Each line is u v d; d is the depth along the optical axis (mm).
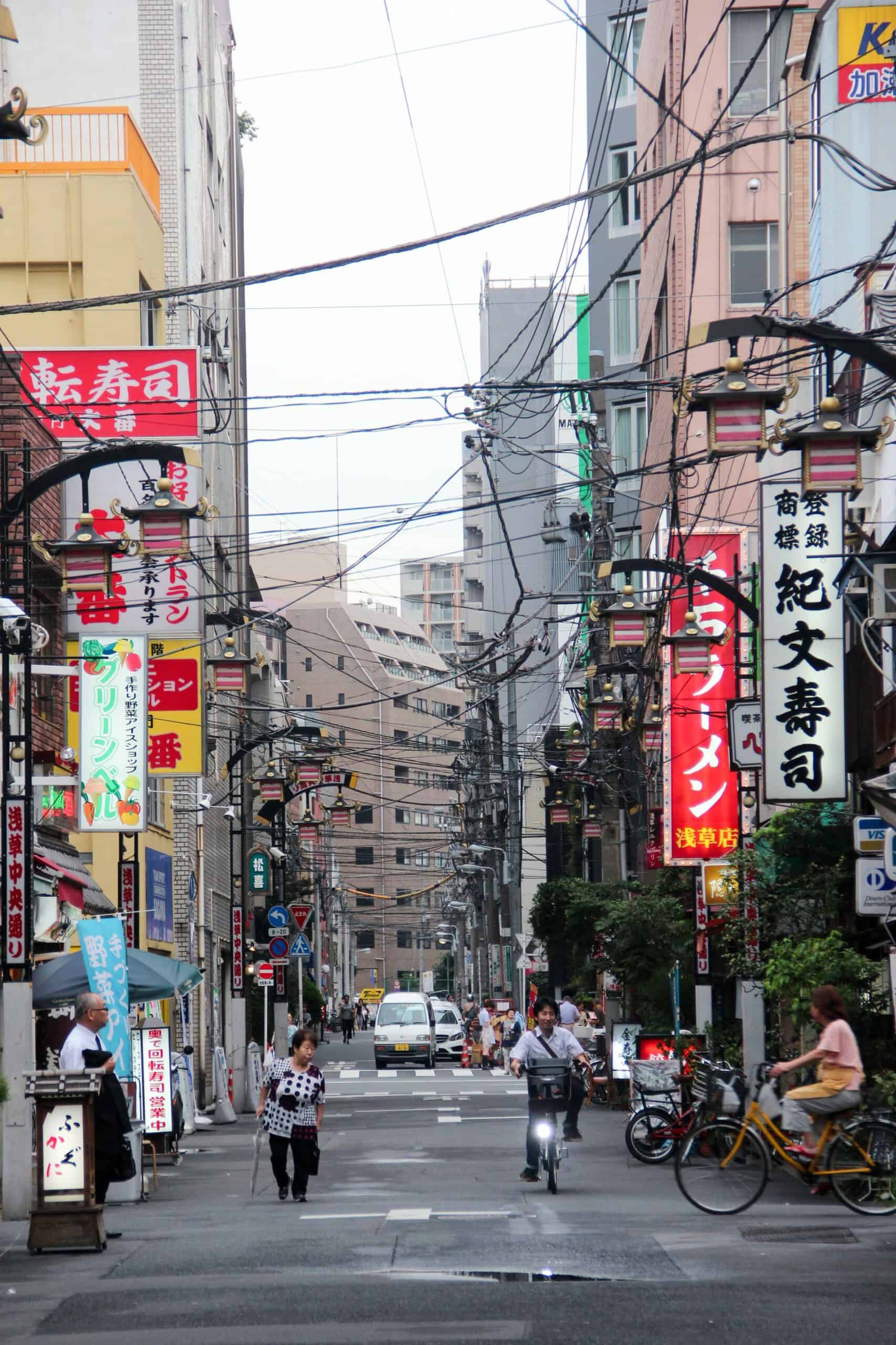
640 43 64062
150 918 39531
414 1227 16375
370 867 164875
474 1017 86062
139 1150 21297
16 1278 13586
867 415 24109
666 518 41969
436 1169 24812
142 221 40562
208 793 51719
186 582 27656
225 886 58000
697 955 30484
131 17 48719
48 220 39281
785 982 21578
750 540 34375
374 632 170000
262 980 48156
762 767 24625
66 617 28531
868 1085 19969
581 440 53938
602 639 41969
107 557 20219
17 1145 18641
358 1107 44594
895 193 26641
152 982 22266
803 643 22750
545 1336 10062
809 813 23969
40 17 48625
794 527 22844
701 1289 11961
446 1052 78000
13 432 26969
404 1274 13000
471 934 125250
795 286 17938
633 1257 13812
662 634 33250
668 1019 37625
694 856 30844
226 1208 19859
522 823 80688
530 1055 20938
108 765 25922
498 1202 19250
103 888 36562
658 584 43031
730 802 30922
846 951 21516
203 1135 36875
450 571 194500
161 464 20641
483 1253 14172
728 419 16328
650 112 50094
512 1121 37031
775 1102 16922
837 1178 16375
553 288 23672
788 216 34688
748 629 31547
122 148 40406
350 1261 13836
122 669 26078
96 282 39094
